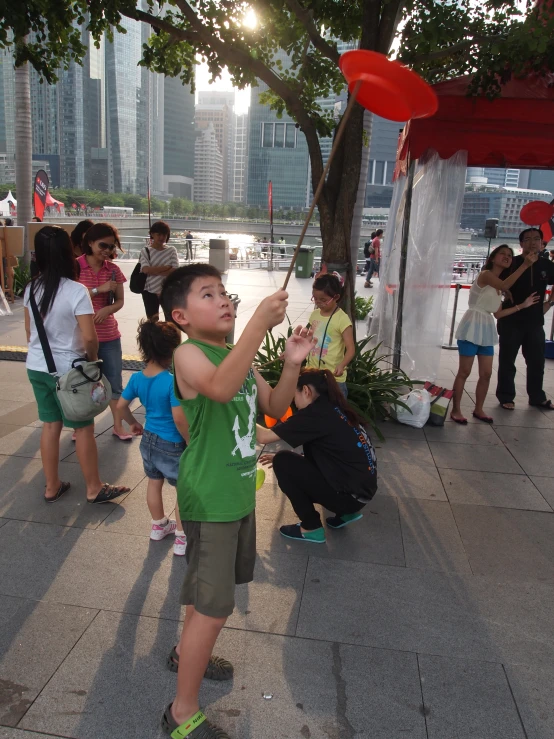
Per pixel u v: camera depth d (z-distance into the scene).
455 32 5.09
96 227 4.69
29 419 5.46
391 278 6.84
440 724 2.29
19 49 5.79
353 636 2.78
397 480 4.55
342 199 6.01
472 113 5.54
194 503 2.06
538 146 5.54
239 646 2.69
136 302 12.48
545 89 5.63
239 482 2.09
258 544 3.56
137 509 3.90
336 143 1.80
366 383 5.96
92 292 4.71
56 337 3.66
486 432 5.71
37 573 3.17
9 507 3.88
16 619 2.81
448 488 4.44
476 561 3.46
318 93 7.35
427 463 4.91
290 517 3.91
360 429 3.48
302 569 3.31
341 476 3.37
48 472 3.92
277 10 5.96
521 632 2.85
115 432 5.11
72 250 3.70
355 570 3.32
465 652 2.70
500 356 6.49
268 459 3.61
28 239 12.41
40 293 3.62
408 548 3.58
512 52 5.11
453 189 5.89
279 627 2.82
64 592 3.02
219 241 19.08
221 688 2.44
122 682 2.45
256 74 6.01
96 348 3.73
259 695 2.41
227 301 2.02
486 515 4.04
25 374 6.86
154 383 3.29
